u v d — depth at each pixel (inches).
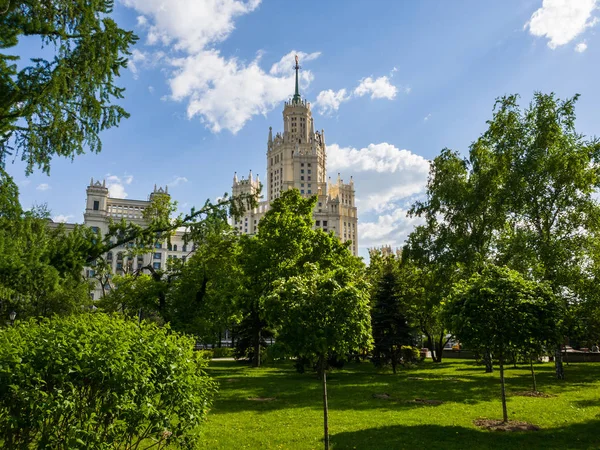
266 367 1450.5
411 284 1726.1
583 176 1124.5
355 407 679.1
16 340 279.4
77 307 1234.6
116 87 444.5
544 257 1100.5
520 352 538.6
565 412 621.0
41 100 385.4
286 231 1289.4
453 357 2046.0
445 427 533.0
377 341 1269.7
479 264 1251.8
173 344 336.2
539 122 1206.3
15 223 405.4
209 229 563.8
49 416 261.7
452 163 1402.6
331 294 443.8
